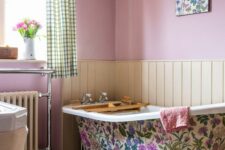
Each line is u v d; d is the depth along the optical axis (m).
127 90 3.13
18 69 2.52
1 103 1.49
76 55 2.83
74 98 2.94
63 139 2.88
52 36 2.68
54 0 2.70
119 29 3.22
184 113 1.86
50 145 2.82
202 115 1.88
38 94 2.64
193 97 2.58
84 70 3.01
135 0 3.04
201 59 2.53
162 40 2.81
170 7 2.74
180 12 2.65
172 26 2.73
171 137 1.96
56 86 2.88
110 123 2.37
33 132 2.62
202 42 2.52
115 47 3.23
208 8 2.47
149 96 2.92
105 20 3.17
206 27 2.49
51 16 2.68
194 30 2.57
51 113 2.86
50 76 2.70
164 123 1.90
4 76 2.60
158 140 2.04
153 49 2.89
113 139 2.38
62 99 2.86
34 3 2.88
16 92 2.50
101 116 2.27
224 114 1.93
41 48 2.88
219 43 2.41
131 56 3.10
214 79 2.44
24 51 2.56
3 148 1.14
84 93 3.01
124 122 2.25
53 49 2.68
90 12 3.04
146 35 2.95
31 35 2.57
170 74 2.75
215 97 2.43
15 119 1.15
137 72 3.03
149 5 2.92
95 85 3.09
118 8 3.22
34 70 2.54
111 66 3.22
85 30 3.01
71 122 2.93
